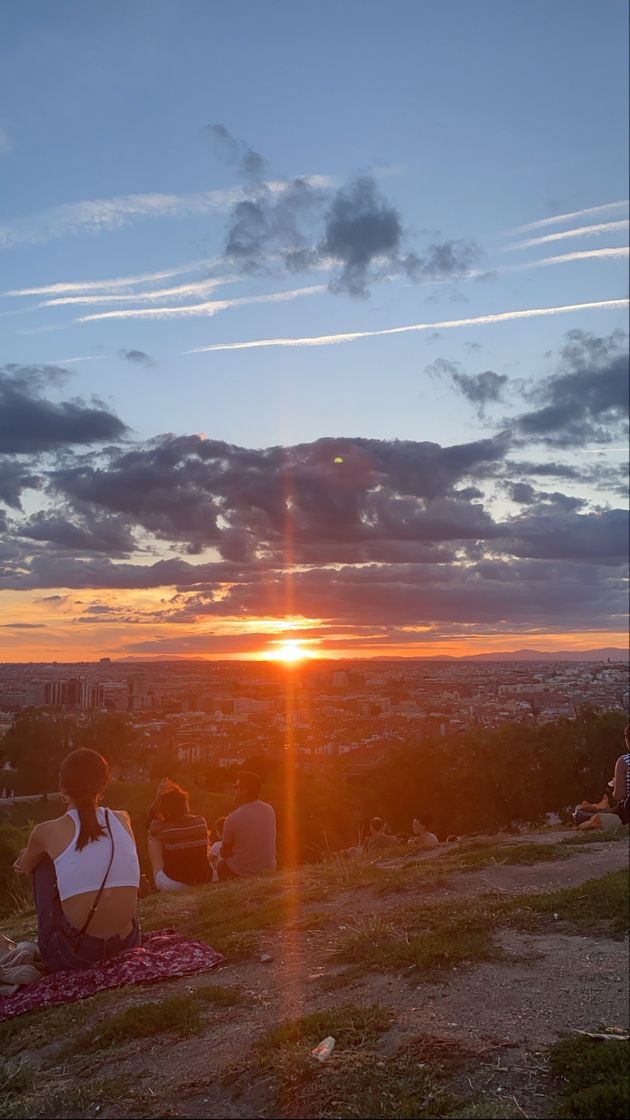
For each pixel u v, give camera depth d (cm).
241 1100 347
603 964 521
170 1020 427
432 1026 421
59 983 483
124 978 488
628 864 823
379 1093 346
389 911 654
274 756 2055
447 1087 355
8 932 727
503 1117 319
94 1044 411
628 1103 330
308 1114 333
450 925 596
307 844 1934
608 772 2652
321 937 591
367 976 501
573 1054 381
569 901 654
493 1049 394
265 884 779
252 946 561
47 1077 383
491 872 804
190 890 802
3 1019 455
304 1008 450
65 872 497
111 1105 349
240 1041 405
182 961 517
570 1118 327
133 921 523
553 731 2708
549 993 471
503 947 557
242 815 914
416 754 2505
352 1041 398
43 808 734
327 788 2092
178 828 844
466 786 2594
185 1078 368
